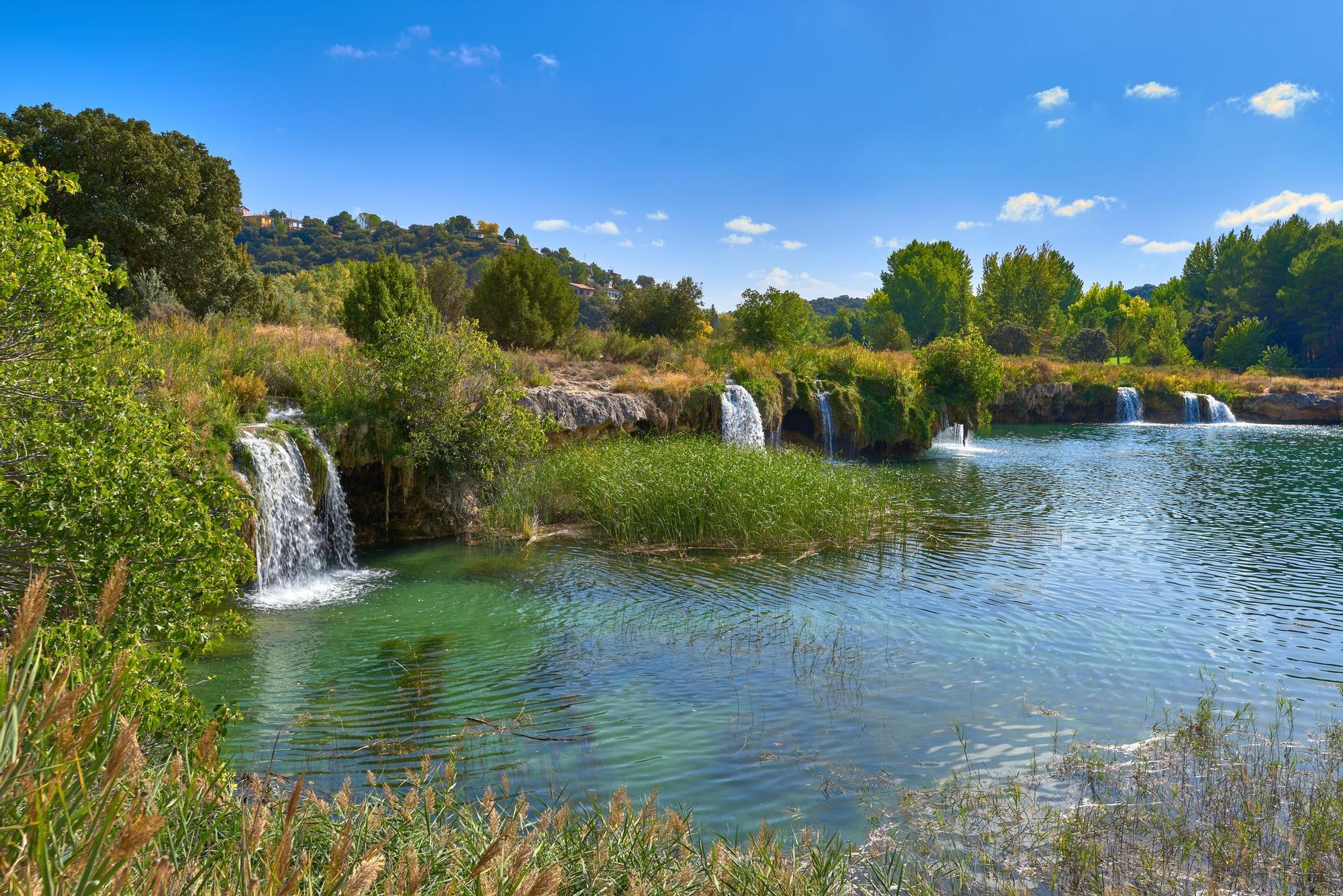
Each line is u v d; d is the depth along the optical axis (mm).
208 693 8773
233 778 4969
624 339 33000
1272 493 22906
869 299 105438
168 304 23125
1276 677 9367
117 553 5707
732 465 18500
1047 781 6812
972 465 29219
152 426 6984
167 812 2656
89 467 5898
